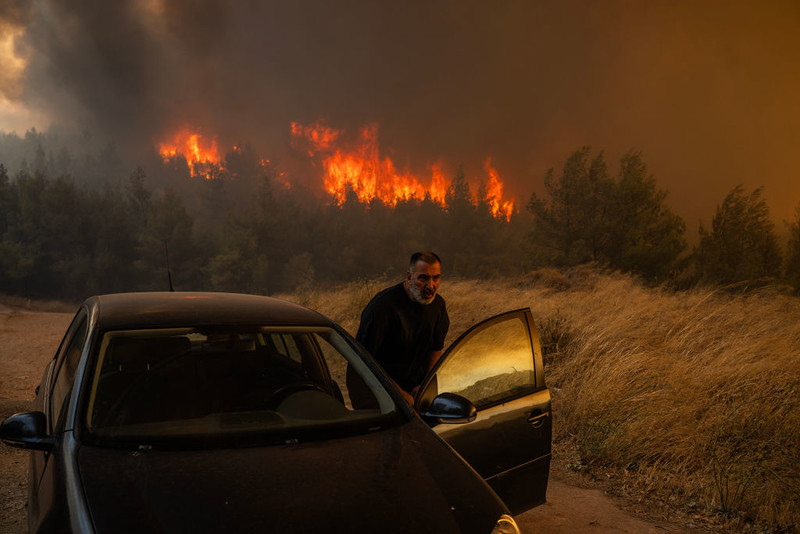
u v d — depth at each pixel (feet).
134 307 9.63
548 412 11.03
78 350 9.13
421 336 12.55
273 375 8.81
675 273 91.66
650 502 13.85
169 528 5.80
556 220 111.14
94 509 5.98
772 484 13.61
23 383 24.99
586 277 49.42
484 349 10.27
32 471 8.09
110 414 7.60
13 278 207.62
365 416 8.43
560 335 25.72
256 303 10.54
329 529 6.00
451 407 8.72
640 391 18.43
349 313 35.91
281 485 6.64
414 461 7.48
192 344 8.80
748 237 94.38
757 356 21.90
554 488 14.70
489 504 6.93
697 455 15.46
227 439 7.45
